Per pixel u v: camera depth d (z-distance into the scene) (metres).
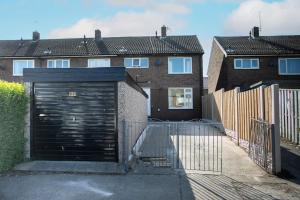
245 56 29.34
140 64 30.53
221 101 19.89
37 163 9.63
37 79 9.91
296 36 32.53
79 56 30.45
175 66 30.50
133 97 12.76
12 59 31.30
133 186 7.89
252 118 11.64
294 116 13.73
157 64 30.41
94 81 9.85
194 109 30.16
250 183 8.33
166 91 30.33
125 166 9.39
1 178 8.41
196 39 32.84
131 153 11.22
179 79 30.36
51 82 10.02
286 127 14.54
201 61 30.39
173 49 30.73
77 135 9.93
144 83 30.38
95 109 9.91
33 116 10.08
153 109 30.23
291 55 29.20
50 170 9.12
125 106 10.18
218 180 8.55
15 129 9.33
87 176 8.70
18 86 9.57
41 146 10.04
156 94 30.33
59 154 9.97
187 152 12.57
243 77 29.47
